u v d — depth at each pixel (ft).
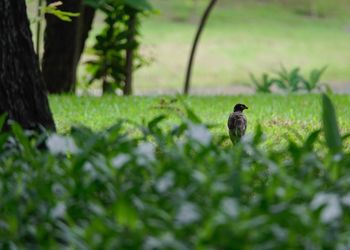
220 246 26.43
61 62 94.73
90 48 101.45
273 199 31.19
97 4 93.71
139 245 26.63
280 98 86.74
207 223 26.84
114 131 37.73
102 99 82.74
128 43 100.01
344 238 27.66
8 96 42.75
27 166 34.60
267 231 27.25
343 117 71.51
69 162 36.40
